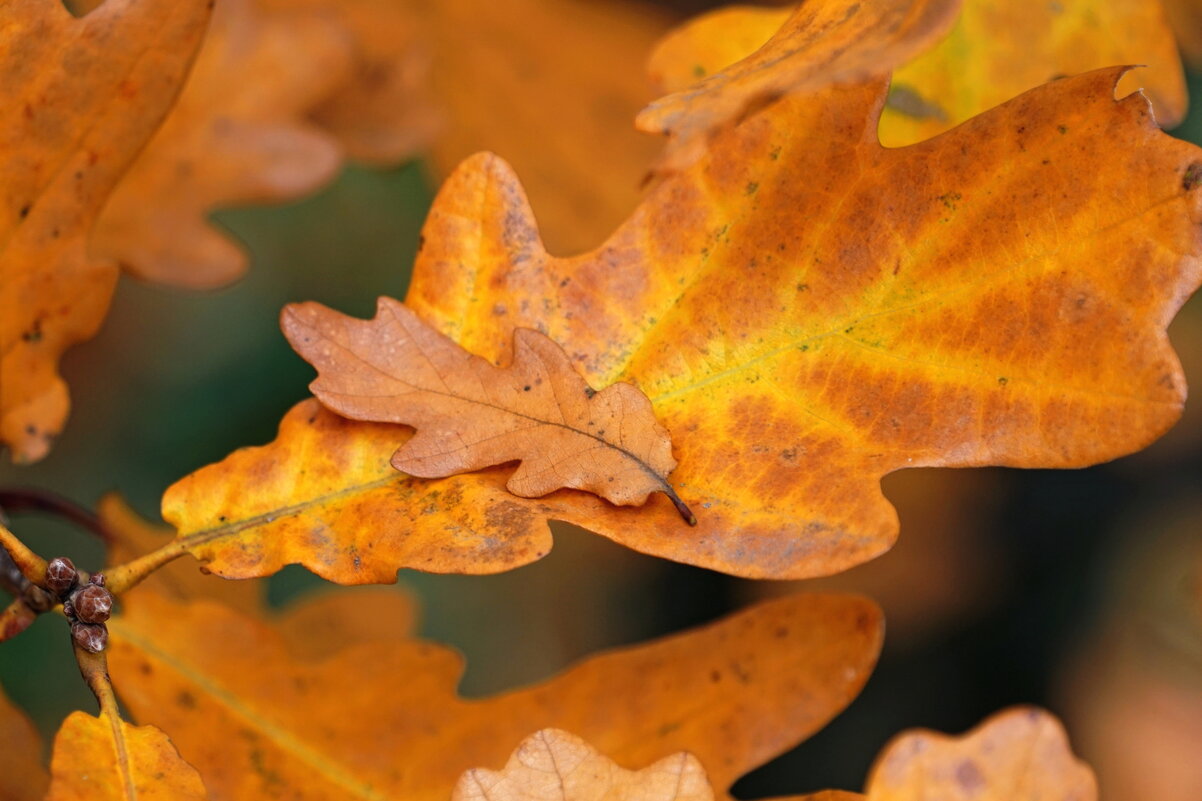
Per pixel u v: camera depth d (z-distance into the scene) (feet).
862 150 1.77
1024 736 1.83
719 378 1.78
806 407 1.77
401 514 1.76
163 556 1.78
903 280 1.77
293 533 1.77
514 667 3.12
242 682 1.87
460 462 1.76
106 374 2.86
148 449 2.87
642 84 2.42
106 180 1.85
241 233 2.90
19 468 2.72
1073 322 1.73
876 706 3.09
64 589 1.77
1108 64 1.92
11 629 1.79
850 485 1.74
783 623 1.86
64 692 2.59
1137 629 3.08
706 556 1.73
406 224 2.99
